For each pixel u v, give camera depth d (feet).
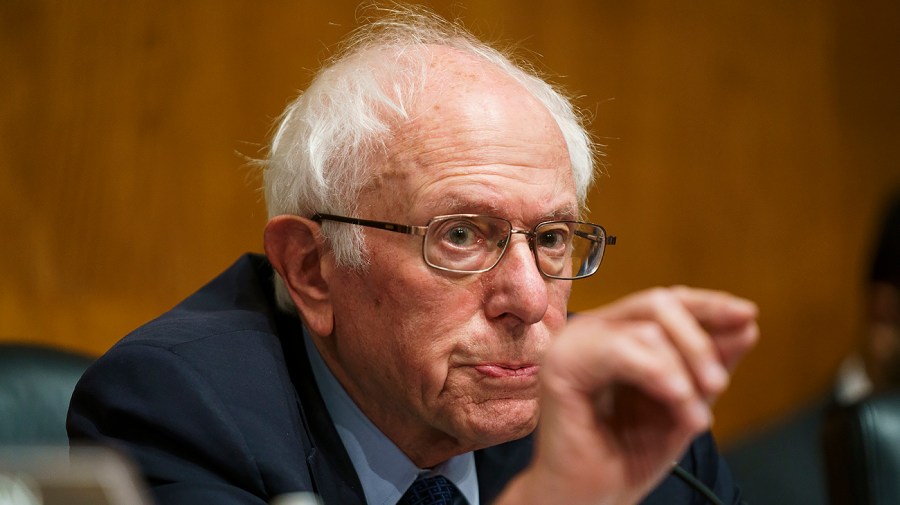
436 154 10.72
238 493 9.91
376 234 10.85
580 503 6.99
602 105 25.80
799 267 28.22
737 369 27.94
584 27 25.46
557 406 6.84
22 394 13.48
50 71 20.88
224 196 22.07
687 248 26.84
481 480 12.25
